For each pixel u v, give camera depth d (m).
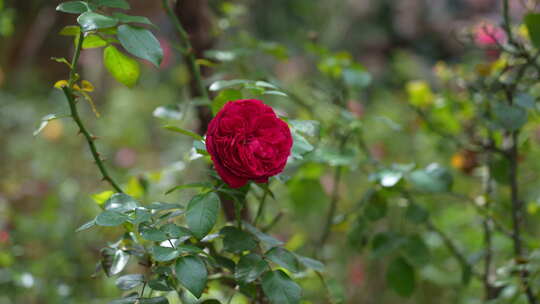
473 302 1.74
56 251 2.28
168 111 1.58
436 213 2.22
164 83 5.42
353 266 2.36
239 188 1.43
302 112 1.84
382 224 2.11
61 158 3.93
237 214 1.42
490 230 1.75
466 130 1.81
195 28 1.69
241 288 1.44
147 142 4.73
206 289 1.49
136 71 1.45
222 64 1.73
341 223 1.72
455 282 1.98
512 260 1.65
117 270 1.39
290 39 5.64
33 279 1.87
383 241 1.64
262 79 1.71
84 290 2.14
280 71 4.35
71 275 2.17
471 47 1.74
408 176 1.58
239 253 1.43
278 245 1.43
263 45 1.74
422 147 2.64
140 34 1.37
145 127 4.77
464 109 1.78
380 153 2.76
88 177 3.57
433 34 6.09
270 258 1.39
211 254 1.45
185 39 1.57
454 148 1.90
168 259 1.34
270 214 2.30
